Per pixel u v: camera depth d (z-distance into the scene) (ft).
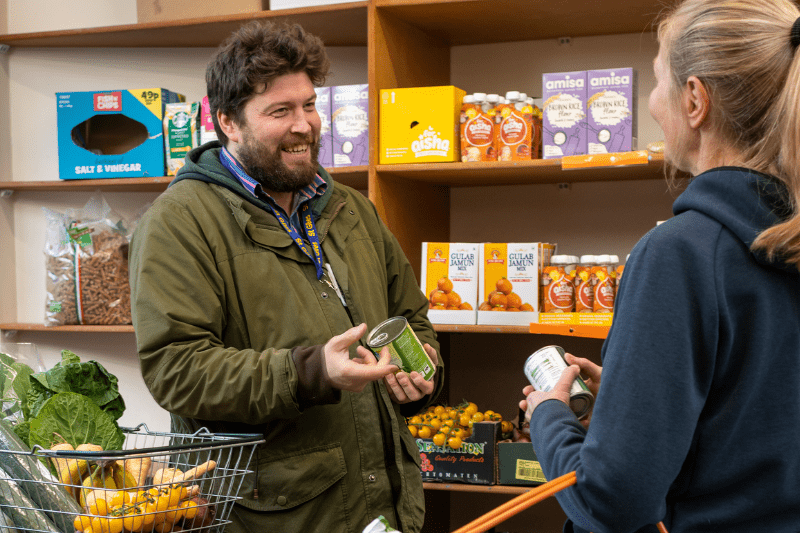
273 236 4.68
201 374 4.16
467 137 7.75
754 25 2.56
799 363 2.47
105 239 9.51
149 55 10.39
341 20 8.49
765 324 2.45
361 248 5.22
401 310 5.62
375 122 7.93
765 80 2.53
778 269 2.50
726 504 2.48
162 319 4.26
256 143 4.70
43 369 4.96
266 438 4.42
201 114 8.81
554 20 8.32
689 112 2.74
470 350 9.21
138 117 8.96
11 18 10.72
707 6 2.67
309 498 4.42
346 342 4.07
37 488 3.24
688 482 2.53
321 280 4.83
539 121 7.91
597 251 8.92
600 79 7.29
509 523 9.04
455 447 7.38
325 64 5.00
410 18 8.30
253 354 4.24
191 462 4.17
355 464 4.62
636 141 7.59
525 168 7.63
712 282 2.42
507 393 9.08
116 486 3.39
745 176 2.53
